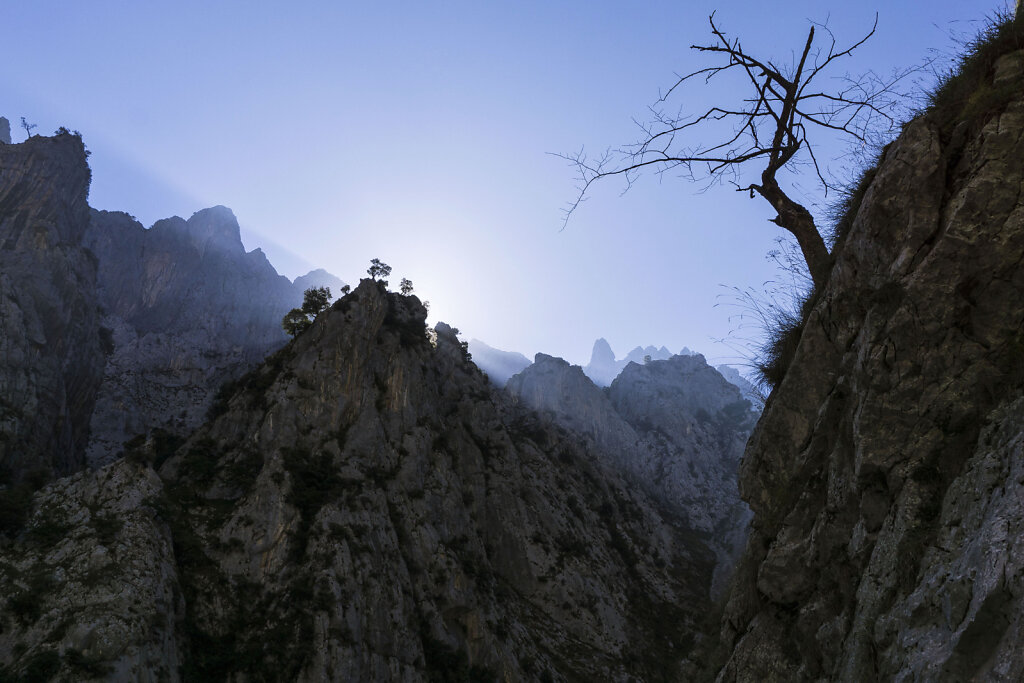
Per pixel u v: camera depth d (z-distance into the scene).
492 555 143.00
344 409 127.00
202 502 105.38
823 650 9.20
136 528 88.94
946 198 9.21
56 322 170.50
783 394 11.44
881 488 8.85
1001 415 7.64
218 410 133.62
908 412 8.65
